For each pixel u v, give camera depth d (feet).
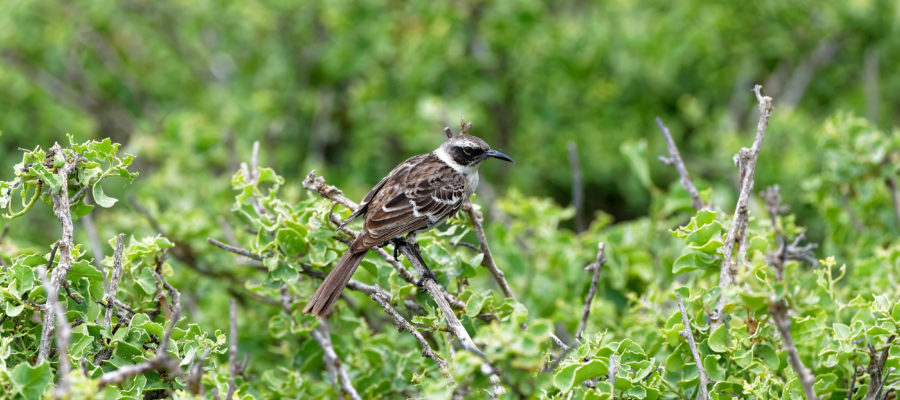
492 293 30.86
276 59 62.95
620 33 60.59
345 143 65.72
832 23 60.49
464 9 59.00
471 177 38.55
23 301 25.40
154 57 67.51
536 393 21.85
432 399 20.90
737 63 63.31
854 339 27.48
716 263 28.58
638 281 39.99
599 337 27.99
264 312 40.55
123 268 28.73
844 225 41.34
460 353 20.57
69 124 60.18
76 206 27.27
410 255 31.81
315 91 65.16
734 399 26.78
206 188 49.98
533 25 58.95
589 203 64.90
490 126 61.67
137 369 21.61
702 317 28.07
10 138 60.18
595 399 24.14
